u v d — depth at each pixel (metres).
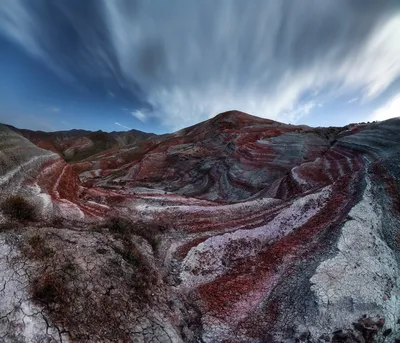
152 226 16.12
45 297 7.98
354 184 19.58
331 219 15.77
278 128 57.31
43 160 21.06
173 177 46.88
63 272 9.07
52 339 7.17
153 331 9.05
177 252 13.97
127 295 9.79
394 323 10.77
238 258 14.26
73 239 11.09
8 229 10.03
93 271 9.84
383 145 24.84
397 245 14.58
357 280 11.70
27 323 7.26
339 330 9.84
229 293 11.94
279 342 9.54
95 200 23.64
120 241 12.50
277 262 13.72
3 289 7.84
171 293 11.47
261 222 17.06
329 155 30.58
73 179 25.02
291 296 11.17
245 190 33.00
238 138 50.53
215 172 41.69
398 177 18.94
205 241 14.59
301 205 17.67
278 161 36.22
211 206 20.16
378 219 15.53
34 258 9.05
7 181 14.03
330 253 12.87
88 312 8.38
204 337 9.80
